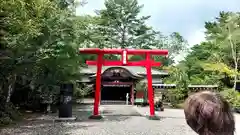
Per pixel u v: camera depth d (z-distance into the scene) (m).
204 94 1.15
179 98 32.53
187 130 13.98
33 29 12.62
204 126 1.09
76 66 22.52
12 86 19.86
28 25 11.84
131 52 19.36
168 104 33.97
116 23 52.25
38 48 15.25
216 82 33.00
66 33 17.44
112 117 19.83
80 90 28.91
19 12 10.91
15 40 13.81
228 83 32.31
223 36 34.31
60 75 21.09
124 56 19.28
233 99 26.02
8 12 10.84
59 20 16.66
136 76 33.84
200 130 1.09
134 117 19.98
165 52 19.27
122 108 28.53
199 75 40.97
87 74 35.94
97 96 19.09
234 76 30.86
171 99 32.94
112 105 33.22
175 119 19.09
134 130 13.86
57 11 16.61
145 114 21.89
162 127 15.03
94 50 19.34
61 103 17.67
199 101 1.12
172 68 39.19
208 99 1.12
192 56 50.44
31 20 12.08
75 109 25.69
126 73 33.88
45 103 22.47
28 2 11.59
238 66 34.00
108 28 48.88
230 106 1.12
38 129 13.53
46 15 15.52
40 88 22.12
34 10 12.22
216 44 36.09
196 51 50.22
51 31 16.16
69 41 18.48
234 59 32.19
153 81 39.03
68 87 17.75
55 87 21.95
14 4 10.23
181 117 20.47
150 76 19.42
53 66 19.47
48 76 20.98
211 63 33.16
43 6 12.58
